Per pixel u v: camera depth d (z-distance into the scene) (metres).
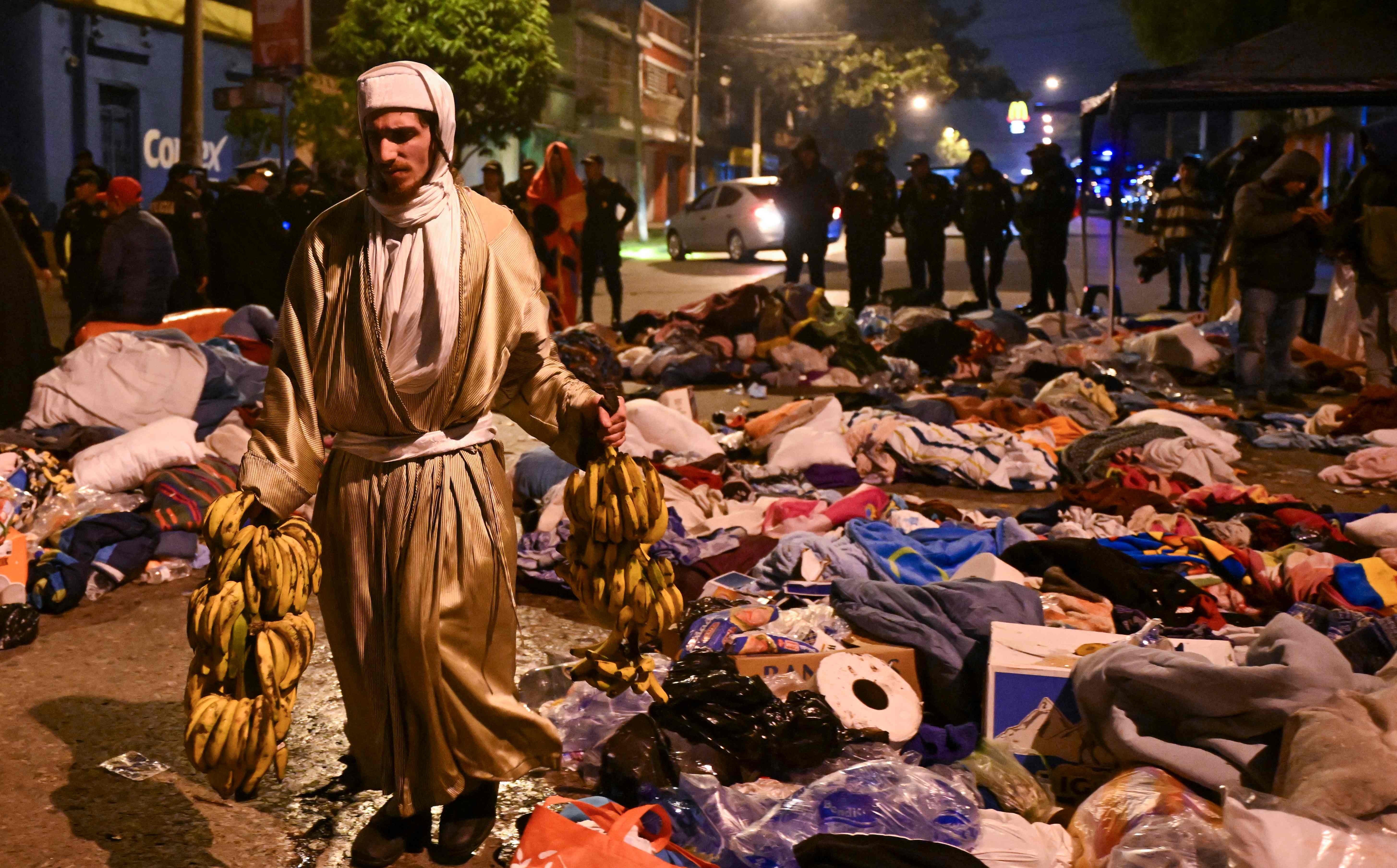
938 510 5.96
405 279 2.75
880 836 2.91
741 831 3.03
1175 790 3.04
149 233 8.41
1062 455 7.24
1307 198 9.23
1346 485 7.07
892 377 10.51
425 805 2.97
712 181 60.00
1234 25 30.67
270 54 15.52
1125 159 11.24
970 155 15.20
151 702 4.05
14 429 6.61
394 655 2.88
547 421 3.02
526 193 14.24
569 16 40.91
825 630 4.16
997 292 18.53
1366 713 3.02
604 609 3.03
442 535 2.84
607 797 3.27
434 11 23.53
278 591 2.55
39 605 4.80
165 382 6.80
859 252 15.06
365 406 2.81
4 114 20.53
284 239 10.90
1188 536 5.36
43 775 3.54
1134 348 11.27
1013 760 3.45
